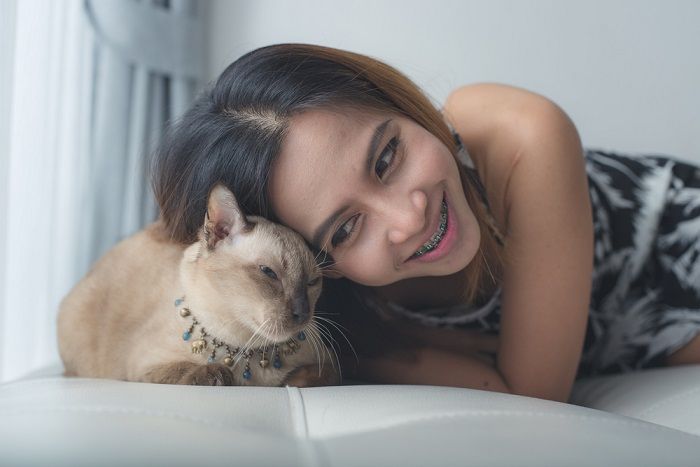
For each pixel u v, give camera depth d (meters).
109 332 1.29
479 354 1.46
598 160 1.65
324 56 1.15
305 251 1.19
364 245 1.11
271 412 0.80
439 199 1.12
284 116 1.07
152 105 2.22
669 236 1.54
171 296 1.23
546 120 1.30
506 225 1.34
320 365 1.18
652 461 0.68
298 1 2.36
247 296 1.14
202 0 2.36
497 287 1.37
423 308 1.47
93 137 2.12
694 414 1.05
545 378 1.28
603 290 1.52
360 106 1.08
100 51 2.12
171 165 1.23
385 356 1.33
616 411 1.18
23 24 1.82
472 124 1.42
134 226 2.13
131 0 2.11
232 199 1.12
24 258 1.87
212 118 1.16
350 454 0.65
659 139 2.39
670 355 1.49
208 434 0.68
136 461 0.60
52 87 1.93
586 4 2.36
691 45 2.35
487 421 0.75
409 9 2.36
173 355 1.14
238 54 2.37
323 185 1.06
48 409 0.74
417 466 0.62
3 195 1.73
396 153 1.08
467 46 2.37
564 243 1.27
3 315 1.79
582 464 0.65
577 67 2.38
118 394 0.83
